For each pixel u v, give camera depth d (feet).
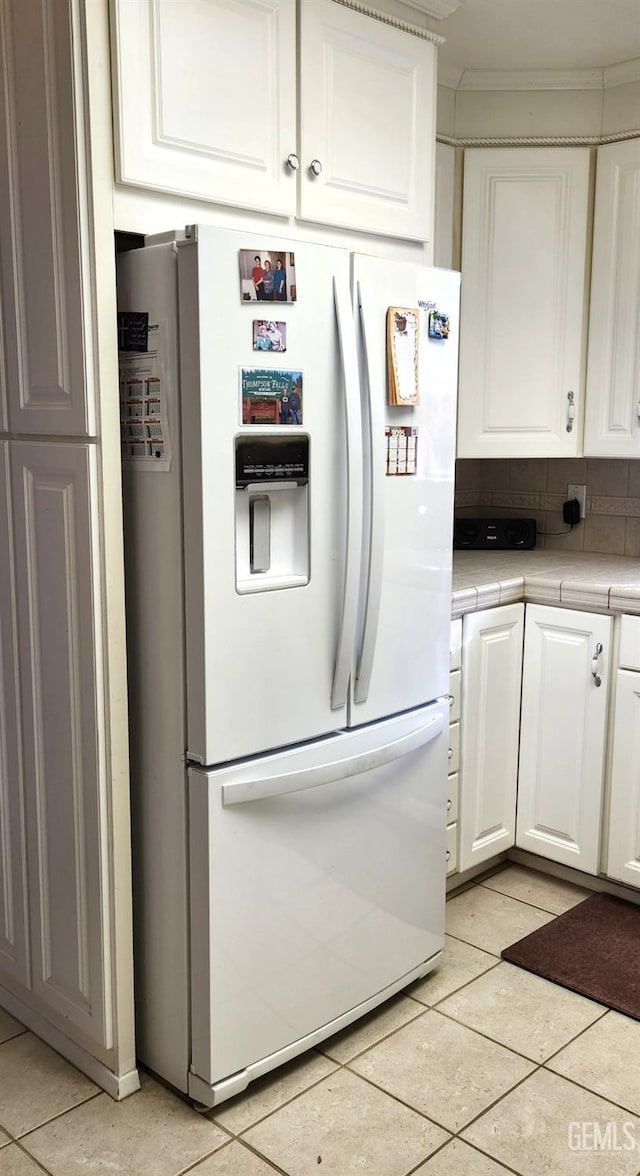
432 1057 6.82
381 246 7.20
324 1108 6.31
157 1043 6.51
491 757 9.07
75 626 6.01
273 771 6.15
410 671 7.22
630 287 9.32
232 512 5.69
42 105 5.52
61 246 5.59
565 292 9.63
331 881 6.69
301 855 6.44
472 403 9.75
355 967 6.98
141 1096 6.44
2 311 6.20
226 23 5.81
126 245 5.96
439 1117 6.21
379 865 7.07
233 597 5.77
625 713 8.54
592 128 9.32
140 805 6.32
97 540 5.75
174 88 5.60
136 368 5.78
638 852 8.66
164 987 6.36
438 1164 5.81
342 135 6.66
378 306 6.41
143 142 5.50
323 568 6.30
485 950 8.23
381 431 6.43
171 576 5.82
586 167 9.40
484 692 8.82
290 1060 6.81
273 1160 5.84
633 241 9.23
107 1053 6.45
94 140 5.32
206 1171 5.76
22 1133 6.08
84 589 5.87
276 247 5.69
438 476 7.20
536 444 9.91
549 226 9.50
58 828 6.47
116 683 5.92
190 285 5.36
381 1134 6.07
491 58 8.87
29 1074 6.68
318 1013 6.75
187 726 5.90
